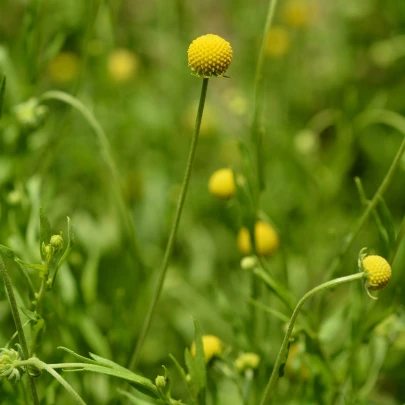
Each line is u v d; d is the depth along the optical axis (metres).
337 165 0.75
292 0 0.98
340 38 0.96
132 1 0.98
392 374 0.65
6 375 0.49
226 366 0.55
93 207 0.76
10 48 0.82
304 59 0.94
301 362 0.56
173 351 0.68
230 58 0.51
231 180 0.59
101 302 0.68
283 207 0.78
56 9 0.74
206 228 0.79
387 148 0.84
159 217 0.77
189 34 0.93
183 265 0.75
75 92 0.62
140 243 0.75
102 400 0.59
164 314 0.69
